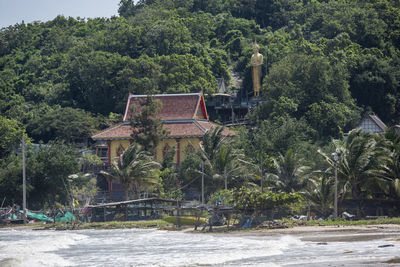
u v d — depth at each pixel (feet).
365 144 639.35
